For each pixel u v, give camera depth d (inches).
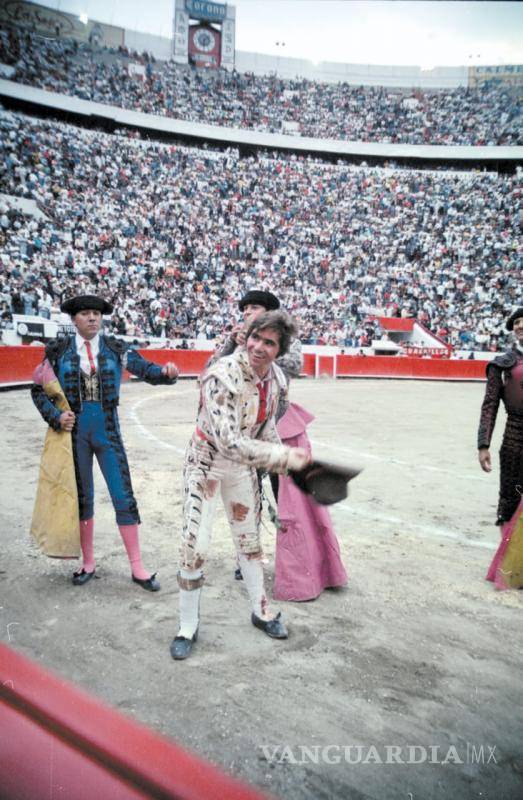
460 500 181.0
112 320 747.4
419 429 343.9
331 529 110.4
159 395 509.4
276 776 59.5
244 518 90.4
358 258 1058.7
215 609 101.1
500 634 94.2
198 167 1154.7
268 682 77.9
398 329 971.9
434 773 61.0
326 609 102.0
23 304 677.3
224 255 994.1
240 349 95.8
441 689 77.5
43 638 89.0
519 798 57.9
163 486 184.7
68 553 107.0
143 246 933.8
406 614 100.7
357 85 1396.4
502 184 1200.2
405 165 1378.0
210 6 1305.4
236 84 1347.2
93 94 1210.0
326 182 1219.9
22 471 200.1
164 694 74.2
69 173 999.6
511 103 1344.7
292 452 65.8
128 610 99.9
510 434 121.7
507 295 1002.1
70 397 108.3
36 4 1153.4
